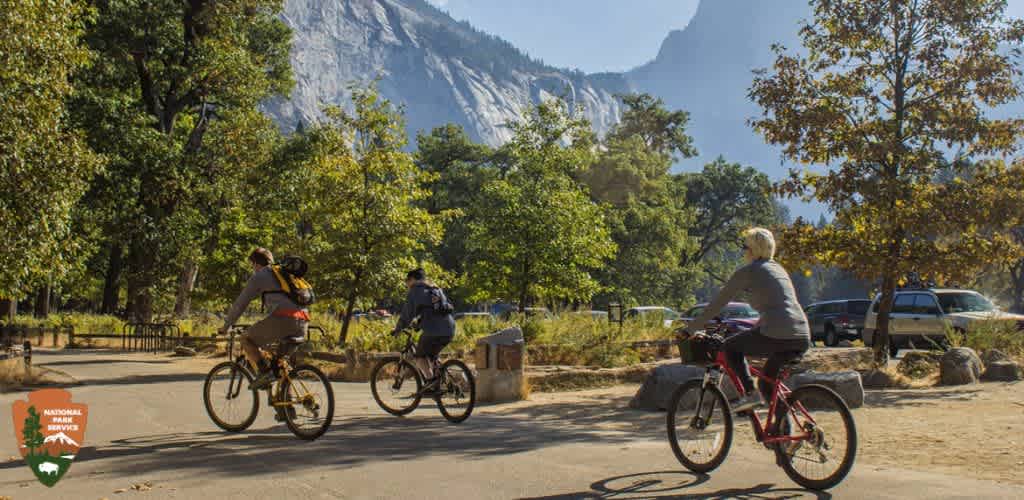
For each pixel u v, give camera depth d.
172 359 22.39
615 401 12.76
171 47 35.19
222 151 36.62
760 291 6.46
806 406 6.18
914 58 16.28
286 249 20.97
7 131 14.83
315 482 6.33
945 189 15.53
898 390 13.50
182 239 34.50
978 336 18.05
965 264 15.34
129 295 35.56
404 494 5.93
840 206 16.23
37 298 42.12
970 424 9.32
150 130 33.34
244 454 7.54
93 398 12.48
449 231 65.81
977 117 15.84
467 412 9.99
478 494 5.90
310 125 35.62
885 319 16.50
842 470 5.83
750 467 6.79
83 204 32.41
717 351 6.77
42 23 15.20
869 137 16.61
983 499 5.52
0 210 15.23
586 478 6.41
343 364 17.14
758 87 16.64
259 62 38.81
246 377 9.00
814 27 16.89
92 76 34.50
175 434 8.84
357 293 20.02
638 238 60.88
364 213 20.06
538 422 10.25
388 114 20.69
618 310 22.53
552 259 25.61
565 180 27.20
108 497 5.85
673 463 7.04
